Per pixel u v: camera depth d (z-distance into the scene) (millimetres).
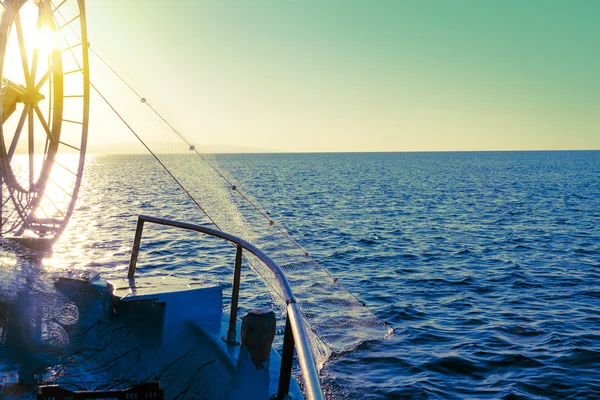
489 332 12383
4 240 4730
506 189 70062
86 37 6656
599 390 9383
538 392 9367
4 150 6293
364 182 86812
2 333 3908
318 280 9500
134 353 4504
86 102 7117
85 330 4605
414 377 9570
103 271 17828
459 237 28828
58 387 3289
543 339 11906
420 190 68125
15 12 6020
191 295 4957
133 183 74312
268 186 74312
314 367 2455
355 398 8477
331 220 36281
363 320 10578
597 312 14109
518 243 26750
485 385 9609
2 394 3604
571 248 25094
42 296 4191
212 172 6004
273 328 3488
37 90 7047
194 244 24172
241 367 3480
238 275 4539
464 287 17156
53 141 7242
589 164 188750
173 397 4066
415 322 13180
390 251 24219
